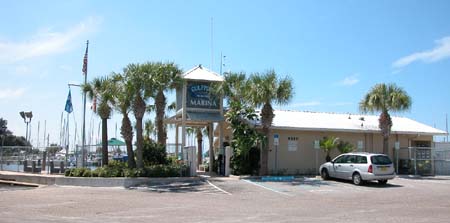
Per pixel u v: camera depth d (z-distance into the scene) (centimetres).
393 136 3441
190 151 2661
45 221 1223
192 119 2889
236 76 2964
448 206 1608
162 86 2586
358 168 2409
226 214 1391
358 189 2238
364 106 3234
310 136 3145
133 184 2400
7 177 3027
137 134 2595
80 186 2458
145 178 2428
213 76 3012
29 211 1445
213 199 1842
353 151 3034
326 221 1245
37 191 2200
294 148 3086
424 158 3238
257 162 2831
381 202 1739
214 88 2953
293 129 2973
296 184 2402
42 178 2734
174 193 2075
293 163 3069
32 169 3247
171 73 2684
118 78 2727
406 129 3425
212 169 3092
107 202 1714
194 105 2927
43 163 3366
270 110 2777
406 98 3111
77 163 3231
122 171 2511
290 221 1245
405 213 1417
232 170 2806
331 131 3166
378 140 3362
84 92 3189
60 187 2414
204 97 2962
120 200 1788
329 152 3077
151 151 2795
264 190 2158
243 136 2762
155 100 2909
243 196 1961
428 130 3484
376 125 3372
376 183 2508
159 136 2938
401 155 3397
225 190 2162
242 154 2769
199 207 1570
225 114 2894
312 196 1958
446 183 2566
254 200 1814
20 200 1783
